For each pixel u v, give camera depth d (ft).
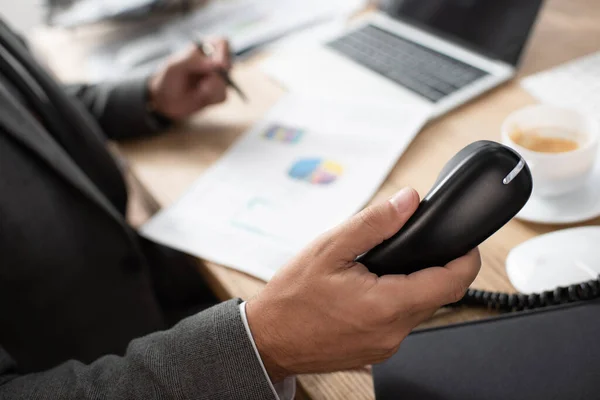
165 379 1.08
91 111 2.36
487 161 0.90
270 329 1.04
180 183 1.92
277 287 1.04
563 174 1.30
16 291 1.82
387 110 1.99
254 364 1.06
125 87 2.30
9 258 1.77
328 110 2.09
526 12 1.94
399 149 1.77
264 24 3.00
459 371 1.06
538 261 1.21
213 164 1.97
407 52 2.32
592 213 1.32
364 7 2.92
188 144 2.15
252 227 1.61
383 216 0.96
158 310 2.14
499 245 1.33
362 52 2.43
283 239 1.53
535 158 1.30
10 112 1.82
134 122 2.27
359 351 1.02
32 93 2.14
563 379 0.98
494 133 1.77
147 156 2.16
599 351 1.00
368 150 1.81
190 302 2.38
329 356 1.04
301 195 1.68
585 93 1.80
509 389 1.00
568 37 2.19
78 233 1.91
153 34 3.30
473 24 2.16
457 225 0.93
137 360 1.14
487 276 1.26
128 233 2.01
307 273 1.00
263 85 2.44
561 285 1.15
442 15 2.31
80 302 1.97
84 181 1.93
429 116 1.89
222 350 1.07
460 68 2.11
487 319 1.14
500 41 2.04
